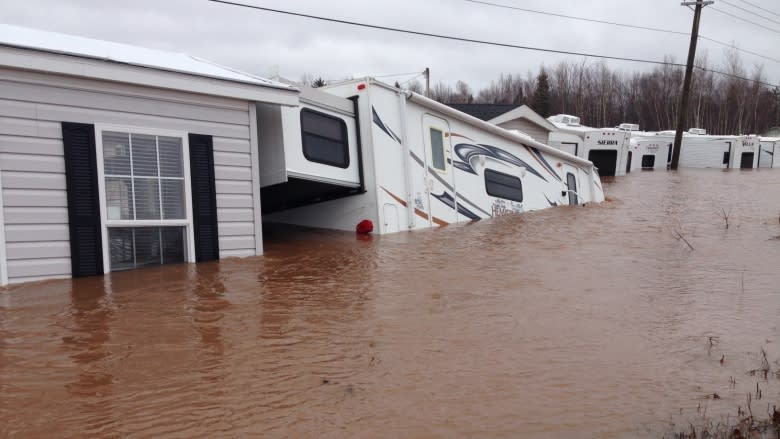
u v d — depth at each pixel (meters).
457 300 6.29
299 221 11.69
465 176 12.37
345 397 4.00
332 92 10.90
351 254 8.75
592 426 3.68
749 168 33.50
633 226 11.61
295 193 10.69
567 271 7.66
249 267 7.70
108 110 7.03
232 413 3.75
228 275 7.20
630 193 18.83
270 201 11.23
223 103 8.04
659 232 10.84
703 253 8.87
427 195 11.45
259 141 9.29
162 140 7.48
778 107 67.25
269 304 6.04
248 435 3.50
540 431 3.61
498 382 4.27
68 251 6.76
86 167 6.85
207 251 7.89
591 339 5.15
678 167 31.94
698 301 6.29
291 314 5.74
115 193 7.09
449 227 11.45
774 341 5.12
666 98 68.88
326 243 9.68
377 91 10.62
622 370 4.52
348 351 4.80
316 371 4.41
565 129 27.03
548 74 75.12
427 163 11.51
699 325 5.52
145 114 7.32
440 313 5.83
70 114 6.76
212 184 7.93
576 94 72.75
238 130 8.20
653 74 71.88
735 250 9.10
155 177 7.42
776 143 35.00
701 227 11.51
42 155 6.57
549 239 10.08
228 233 8.14
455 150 12.18
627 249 9.19
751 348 4.97
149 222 7.35
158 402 3.87
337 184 10.15
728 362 4.67
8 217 6.37
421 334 5.23
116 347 4.77
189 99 7.71
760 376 4.42
